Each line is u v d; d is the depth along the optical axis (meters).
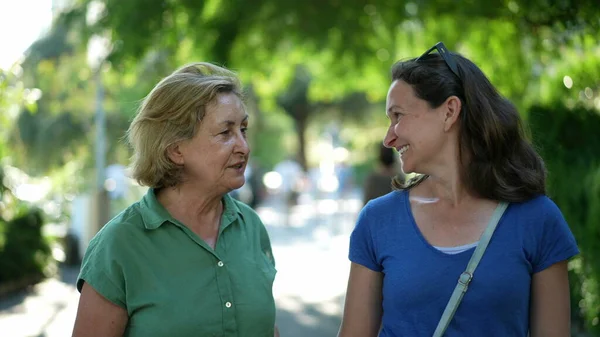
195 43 9.88
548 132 6.25
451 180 2.55
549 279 2.49
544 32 8.14
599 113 6.74
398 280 2.50
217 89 2.62
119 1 9.36
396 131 2.57
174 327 2.52
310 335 7.87
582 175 6.02
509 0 8.20
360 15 10.03
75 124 21.89
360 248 2.65
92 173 17.17
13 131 13.61
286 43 11.05
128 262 2.54
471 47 9.79
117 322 2.55
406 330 2.48
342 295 10.07
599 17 6.75
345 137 41.38
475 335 2.40
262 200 22.70
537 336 2.48
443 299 2.43
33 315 8.75
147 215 2.61
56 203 12.87
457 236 2.50
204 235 2.69
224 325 2.58
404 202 2.61
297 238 17.98
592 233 5.88
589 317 6.04
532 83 8.69
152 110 2.63
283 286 10.82
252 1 9.69
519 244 2.45
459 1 8.67
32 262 10.80
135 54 9.45
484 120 2.52
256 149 40.72
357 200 28.05
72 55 18.70
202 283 2.58
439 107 2.53
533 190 2.52
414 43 10.47
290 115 39.69
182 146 2.63
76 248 12.62
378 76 11.77
